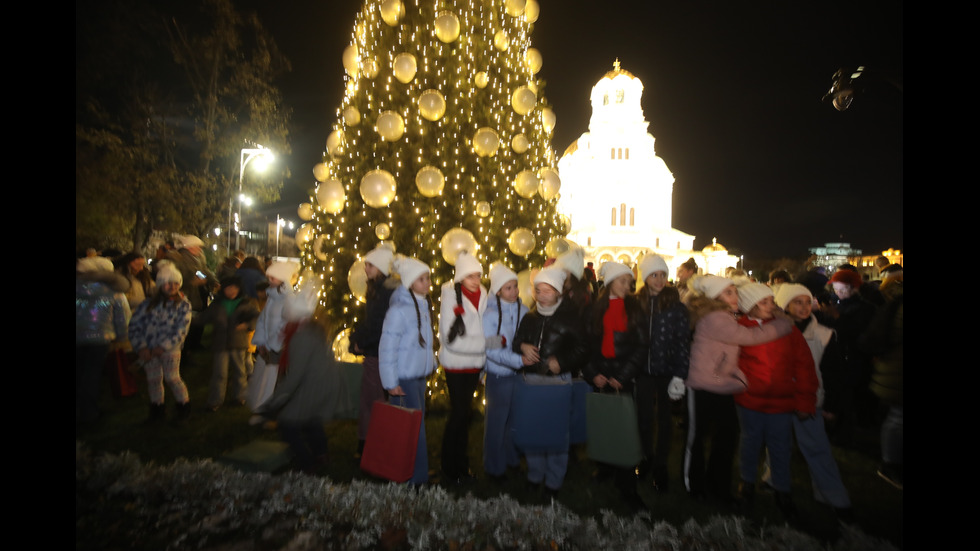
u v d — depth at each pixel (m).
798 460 5.57
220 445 5.44
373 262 4.96
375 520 3.79
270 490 4.18
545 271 4.20
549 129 7.73
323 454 4.92
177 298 6.17
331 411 4.45
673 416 7.39
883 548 3.55
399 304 4.29
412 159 6.73
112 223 16.55
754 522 4.03
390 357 4.15
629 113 60.81
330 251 6.98
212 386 6.66
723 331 4.22
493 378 4.60
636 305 4.47
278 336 5.42
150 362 6.03
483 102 7.00
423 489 4.17
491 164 6.88
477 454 5.43
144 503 4.10
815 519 4.21
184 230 19.12
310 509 3.99
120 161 16.48
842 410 5.95
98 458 4.67
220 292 6.94
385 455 4.07
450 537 3.58
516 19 7.37
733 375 4.23
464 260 4.60
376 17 7.09
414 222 6.60
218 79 19.62
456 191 6.71
